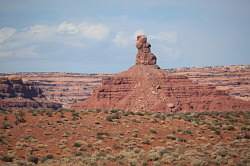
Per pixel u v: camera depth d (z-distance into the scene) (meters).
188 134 169.75
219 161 133.62
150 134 166.50
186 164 131.50
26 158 137.50
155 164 130.25
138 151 144.88
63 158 136.50
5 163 131.75
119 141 156.50
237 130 181.88
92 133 164.38
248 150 148.25
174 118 194.75
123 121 181.25
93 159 133.62
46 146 149.38
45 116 184.00
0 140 152.12
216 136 169.50
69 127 170.12
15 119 177.38
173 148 148.88
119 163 130.50
